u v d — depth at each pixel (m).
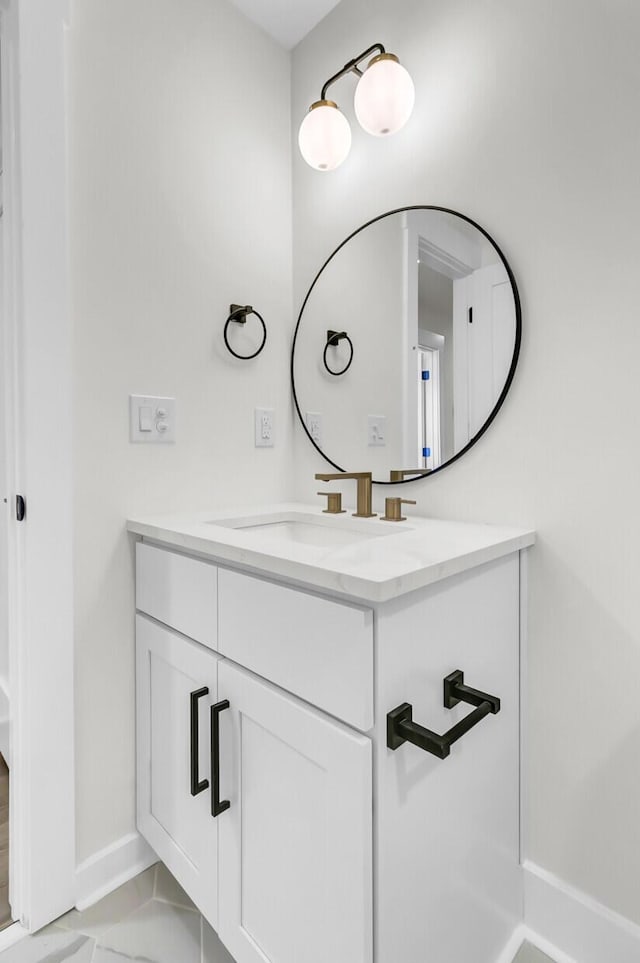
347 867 0.67
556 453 0.98
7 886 1.14
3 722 1.53
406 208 1.21
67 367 1.04
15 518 1.03
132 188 1.16
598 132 0.91
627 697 0.90
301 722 0.73
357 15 1.33
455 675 0.80
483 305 1.07
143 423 1.18
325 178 1.42
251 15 1.40
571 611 0.97
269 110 1.46
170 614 1.05
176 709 1.03
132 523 1.13
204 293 1.30
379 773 0.66
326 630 0.70
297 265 1.51
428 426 1.18
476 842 0.89
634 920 0.90
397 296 1.24
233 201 1.37
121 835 1.17
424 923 0.75
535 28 0.99
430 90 1.17
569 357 0.96
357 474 1.19
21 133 0.97
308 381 1.48
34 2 0.98
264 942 0.82
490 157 1.06
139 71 1.17
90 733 1.11
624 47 0.88
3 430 1.46
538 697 1.01
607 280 0.91
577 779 0.97
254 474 1.43
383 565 0.71
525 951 0.99
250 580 0.83
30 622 1.01
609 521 0.92
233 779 0.87
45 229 1.00
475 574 0.86
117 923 1.05
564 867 0.99
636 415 0.88
